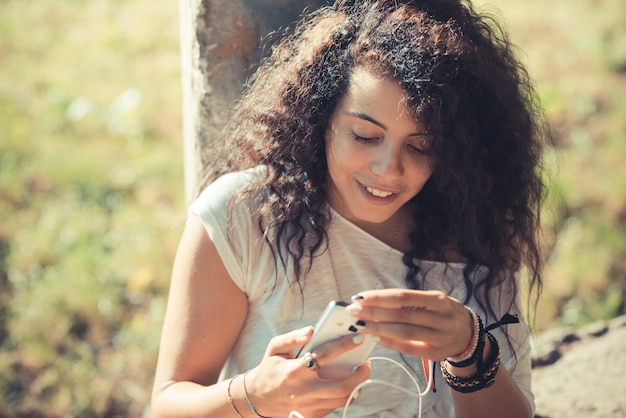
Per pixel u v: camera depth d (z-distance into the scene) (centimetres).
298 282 186
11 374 363
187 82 235
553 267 443
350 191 177
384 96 167
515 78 192
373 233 194
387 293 153
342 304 155
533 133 201
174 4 805
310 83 178
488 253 198
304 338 157
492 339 171
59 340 385
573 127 585
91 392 356
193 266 183
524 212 200
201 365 184
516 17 755
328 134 179
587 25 742
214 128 228
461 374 171
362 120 168
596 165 541
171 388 179
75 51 708
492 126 186
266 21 220
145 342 389
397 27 171
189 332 182
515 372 203
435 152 174
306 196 184
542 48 700
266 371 161
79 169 521
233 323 187
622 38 721
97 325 398
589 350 280
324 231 187
